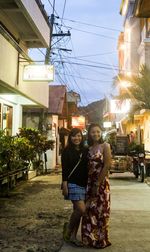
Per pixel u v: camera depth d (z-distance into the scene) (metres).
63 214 9.83
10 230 8.09
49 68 15.29
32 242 7.12
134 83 21.05
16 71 14.18
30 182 17.03
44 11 17.16
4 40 12.52
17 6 13.63
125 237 7.49
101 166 6.70
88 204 6.73
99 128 6.91
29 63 15.62
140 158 18.17
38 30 15.97
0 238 7.42
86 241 6.71
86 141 7.29
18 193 13.38
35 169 20.19
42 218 9.34
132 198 12.47
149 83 20.88
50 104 28.72
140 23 32.59
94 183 6.70
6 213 9.94
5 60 12.68
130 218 9.32
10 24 15.55
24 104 19.47
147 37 27.59
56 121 28.98
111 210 10.34
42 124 24.61
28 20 14.65
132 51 33.25
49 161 26.06
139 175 18.95
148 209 10.50
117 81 22.28
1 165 11.64
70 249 6.63
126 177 19.98
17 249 6.65
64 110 32.47
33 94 17.50
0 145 11.70
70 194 6.65
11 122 18.55
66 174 6.68
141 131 32.72
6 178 12.59
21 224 8.66
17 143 14.12
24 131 18.20
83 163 6.68
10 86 13.45
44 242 7.12
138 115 28.78
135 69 32.75
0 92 15.06
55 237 7.50
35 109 25.62
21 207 10.79
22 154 14.96
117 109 31.62
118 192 13.98
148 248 6.74
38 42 18.34
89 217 6.71
